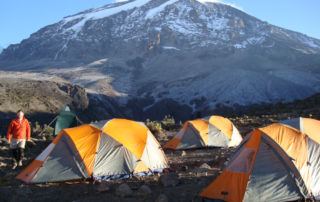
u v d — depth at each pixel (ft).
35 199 40.81
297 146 38.29
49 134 96.99
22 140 55.06
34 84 421.59
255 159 37.58
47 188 43.96
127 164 47.67
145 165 48.70
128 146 48.47
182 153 65.05
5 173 51.62
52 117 355.36
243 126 92.99
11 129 54.95
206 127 71.41
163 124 110.11
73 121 103.04
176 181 43.47
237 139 73.15
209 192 38.50
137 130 50.83
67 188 43.70
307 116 95.45
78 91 467.93
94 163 46.55
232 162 38.93
